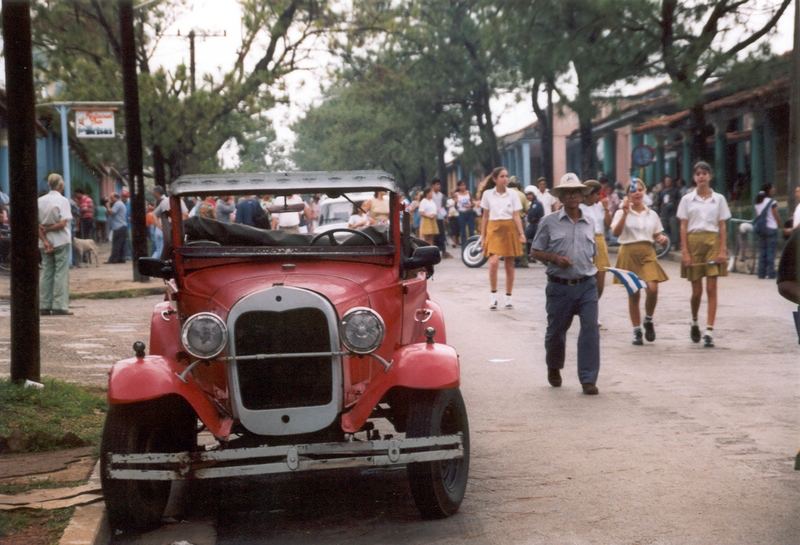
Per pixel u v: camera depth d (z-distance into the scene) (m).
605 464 7.59
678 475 7.24
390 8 43.88
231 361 6.27
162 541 6.22
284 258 7.11
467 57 53.97
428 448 6.29
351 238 7.28
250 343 6.30
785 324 15.21
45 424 8.23
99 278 25.22
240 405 6.27
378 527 6.35
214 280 6.89
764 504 6.52
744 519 6.22
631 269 13.50
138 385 6.22
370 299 6.74
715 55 27.36
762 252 22.56
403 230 7.52
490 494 6.95
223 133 37.09
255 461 6.47
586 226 10.45
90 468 7.28
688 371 11.44
